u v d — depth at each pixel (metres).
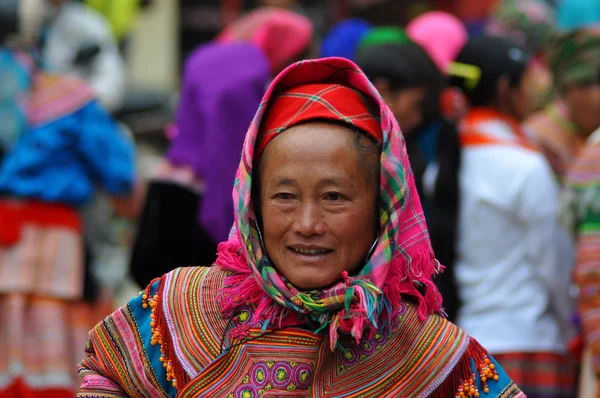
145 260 10.43
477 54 10.01
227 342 5.29
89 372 5.61
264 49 11.03
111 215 12.24
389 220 5.14
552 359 9.62
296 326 5.27
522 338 9.51
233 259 5.43
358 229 5.18
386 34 10.12
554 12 20.77
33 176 11.43
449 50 14.43
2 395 11.15
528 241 9.59
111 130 12.09
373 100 5.36
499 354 9.48
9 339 11.25
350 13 21.95
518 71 9.98
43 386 11.30
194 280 5.50
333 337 5.03
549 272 9.62
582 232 9.16
